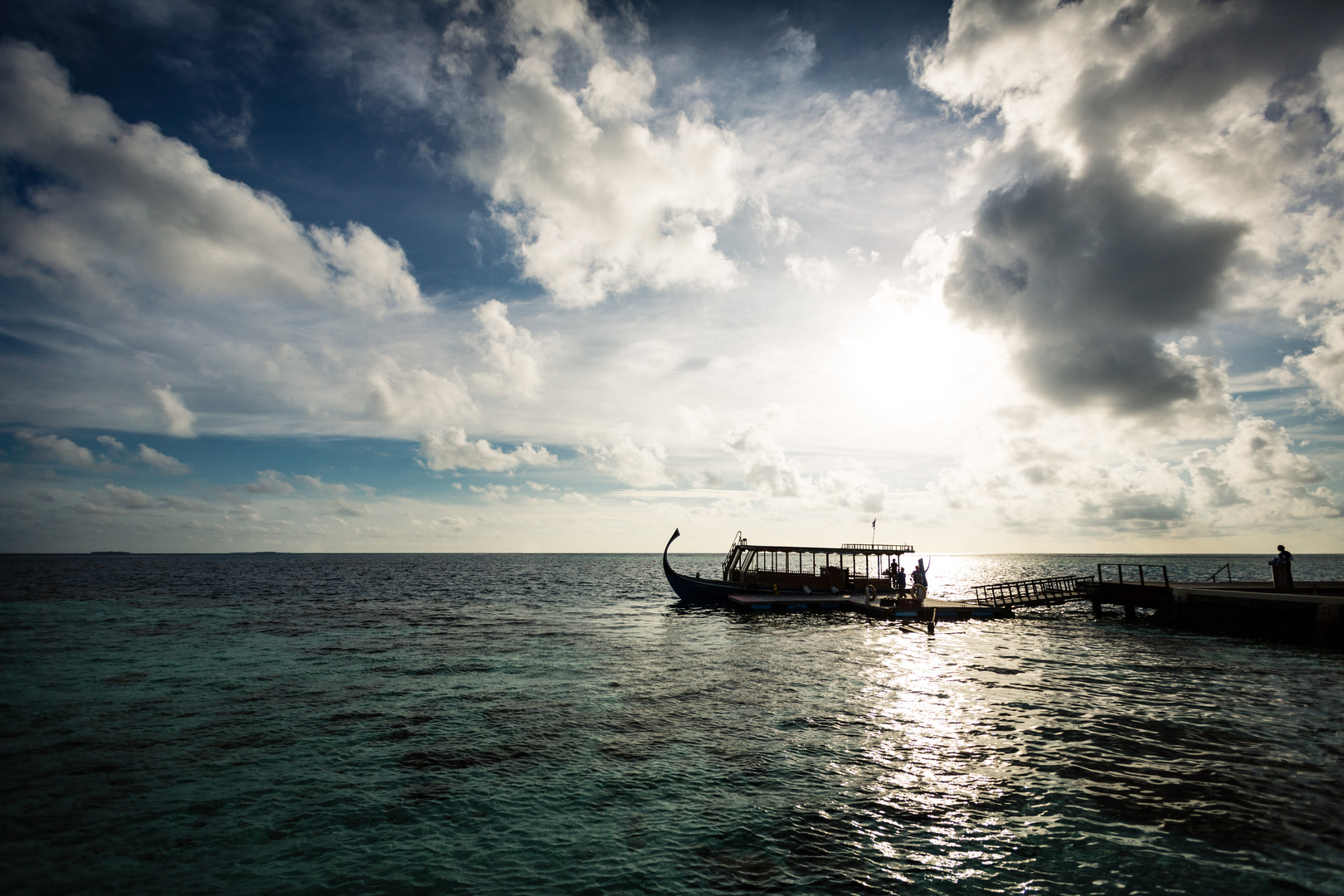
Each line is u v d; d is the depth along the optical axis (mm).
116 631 34031
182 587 68062
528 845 10070
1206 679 22750
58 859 9586
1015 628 37500
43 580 79250
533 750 14484
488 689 20531
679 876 9172
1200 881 9016
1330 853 9812
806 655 27328
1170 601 37906
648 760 13844
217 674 22750
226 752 14328
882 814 11203
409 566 150500
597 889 8828
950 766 13562
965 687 21172
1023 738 15547
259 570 119000
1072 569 149625
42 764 13523
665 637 32812
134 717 17125
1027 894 8719
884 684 21453
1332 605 28750
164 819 10969
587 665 24781
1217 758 14078
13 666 24109
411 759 13883
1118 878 9109
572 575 108312
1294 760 13984
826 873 9258
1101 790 12281
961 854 9812
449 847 10016
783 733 15805
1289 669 24656
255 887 8898
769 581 48156
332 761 13781
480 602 53281
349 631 34250
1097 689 20875
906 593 45781
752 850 9906
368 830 10562
